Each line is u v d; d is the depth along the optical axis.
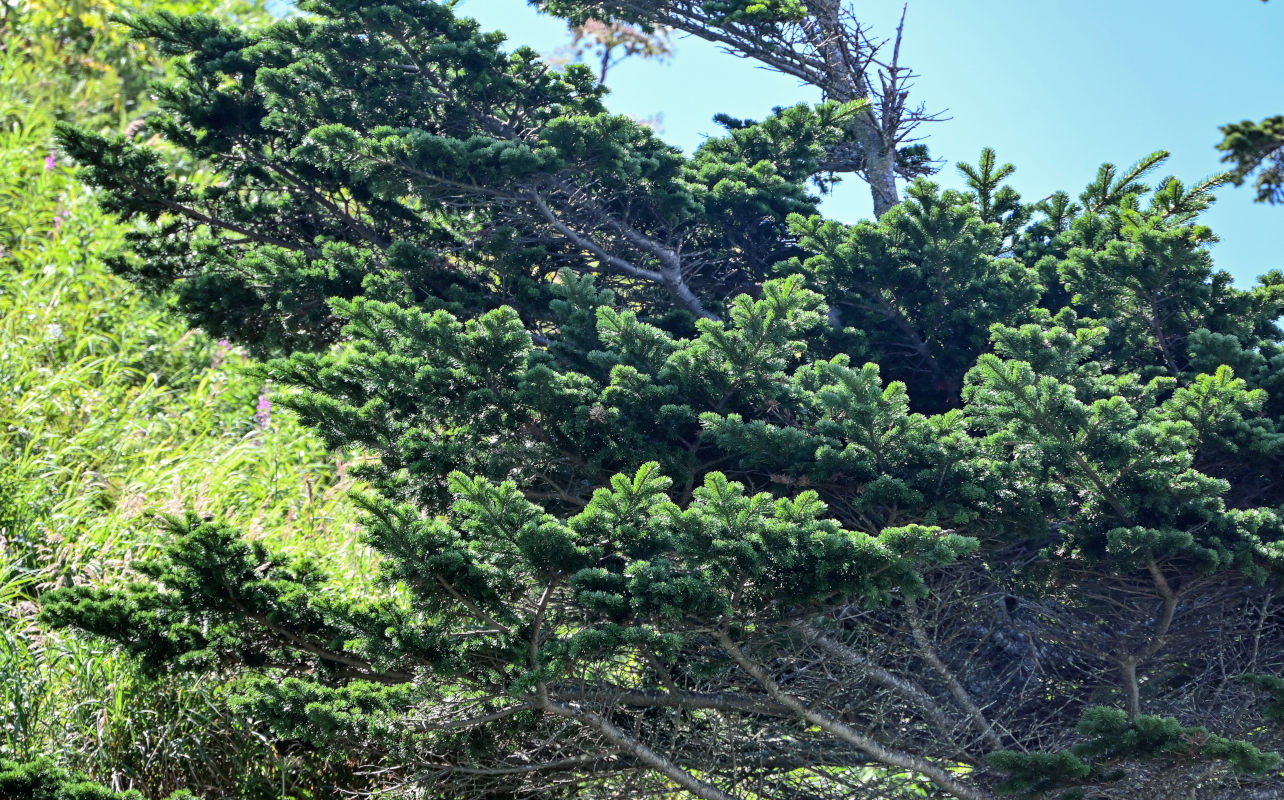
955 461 5.95
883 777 6.33
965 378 6.32
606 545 5.30
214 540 5.14
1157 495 5.83
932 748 6.20
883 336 8.23
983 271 7.89
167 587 5.49
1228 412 6.39
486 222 8.82
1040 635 6.72
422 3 9.20
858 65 10.58
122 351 11.03
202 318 8.26
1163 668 6.70
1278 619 6.92
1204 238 7.29
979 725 6.23
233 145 9.15
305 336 8.36
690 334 8.54
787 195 10.11
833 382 6.59
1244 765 4.86
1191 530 5.91
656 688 6.07
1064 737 6.54
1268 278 7.66
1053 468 5.89
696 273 9.70
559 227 8.62
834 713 6.15
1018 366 5.71
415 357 6.27
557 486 6.53
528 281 8.21
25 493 8.30
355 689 4.95
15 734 6.32
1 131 14.21
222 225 8.92
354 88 9.17
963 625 6.93
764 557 5.09
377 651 4.91
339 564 8.24
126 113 15.11
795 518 5.09
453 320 6.25
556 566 5.02
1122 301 7.87
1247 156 4.78
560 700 5.48
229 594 5.15
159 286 8.83
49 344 10.71
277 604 5.20
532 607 5.40
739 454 6.50
